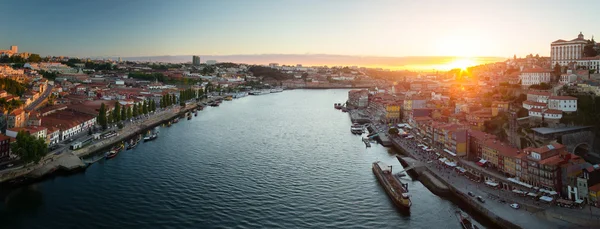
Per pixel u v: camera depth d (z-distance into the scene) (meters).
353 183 192.50
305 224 147.12
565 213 144.38
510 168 182.50
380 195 176.88
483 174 188.50
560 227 137.25
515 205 153.38
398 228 145.38
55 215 152.25
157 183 188.12
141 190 178.50
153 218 149.88
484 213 154.12
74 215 152.38
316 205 164.50
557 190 160.25
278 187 184.88
